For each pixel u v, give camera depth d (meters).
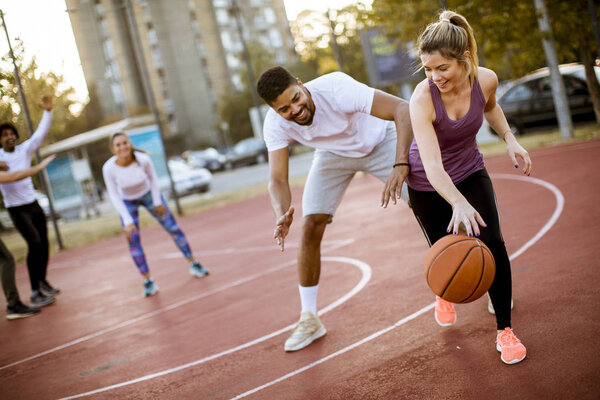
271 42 75.75
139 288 7.88
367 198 11.79
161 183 20.61
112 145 6.96
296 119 3.70
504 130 3.57
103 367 4.62
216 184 25.86
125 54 62.81
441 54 2.80
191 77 66.25
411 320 4.15
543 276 4.42
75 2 56.00
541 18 12.91
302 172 21.05
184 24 66.19
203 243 10.91
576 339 3.18
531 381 2.83
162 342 5.00
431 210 3.48
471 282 2.88
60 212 23.97
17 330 6.61
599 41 12.64
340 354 3.79
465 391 2.89
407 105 3.68
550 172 9.77
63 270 11.20
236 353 4.27
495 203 3.25
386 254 6.46
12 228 22.83
